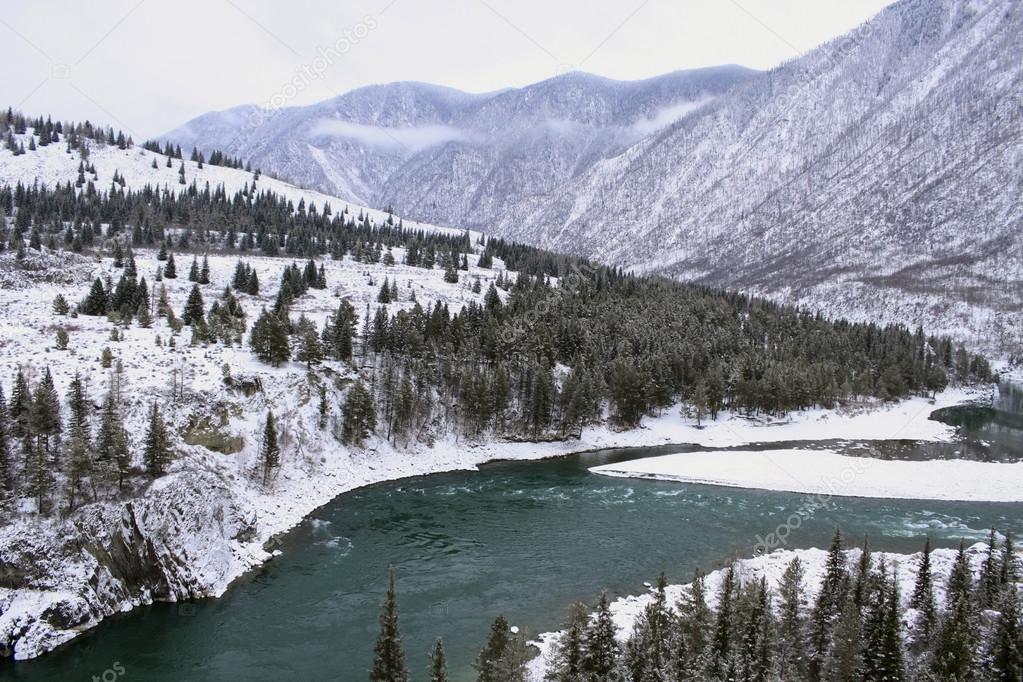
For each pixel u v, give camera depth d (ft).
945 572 180.24
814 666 138.10
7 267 377.50
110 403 204.64
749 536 219.00
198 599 167.63
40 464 169.99
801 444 377.50
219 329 309.01
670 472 301.02
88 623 152.56
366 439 298.97
